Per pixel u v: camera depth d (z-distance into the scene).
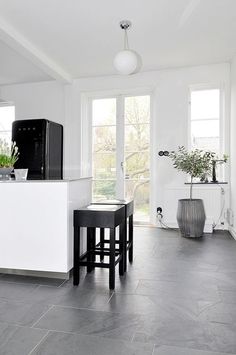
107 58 4.48
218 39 3.87
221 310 2.01
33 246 2.60
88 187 3.12
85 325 1.82
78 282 2.47
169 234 4.45
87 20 3.35
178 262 3.08
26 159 3.53
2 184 2.65
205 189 4.69
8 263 2.66
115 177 5.42
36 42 3.91
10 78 5.43
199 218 4.22
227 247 3.68
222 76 4.73
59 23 3.41
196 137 5.02
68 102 5.43
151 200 5.20
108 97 5.45
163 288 2.40
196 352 1.55
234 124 4.34
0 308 2.05
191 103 5.02
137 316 1.93
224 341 1.64
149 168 5.27
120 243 2.74
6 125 5.99
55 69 4.71
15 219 2.63
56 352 1.55
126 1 2.98
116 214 2.45
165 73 4.99
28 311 2.01
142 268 2.90
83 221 2.43
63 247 2.54
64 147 5.48
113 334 1.72
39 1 2.96
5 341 1.65
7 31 3.42
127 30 3.59
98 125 5.51
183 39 3.86
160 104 5.01
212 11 3.18
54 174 3.75
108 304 2.11
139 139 5.31
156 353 1.54
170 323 1.84
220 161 4.71
